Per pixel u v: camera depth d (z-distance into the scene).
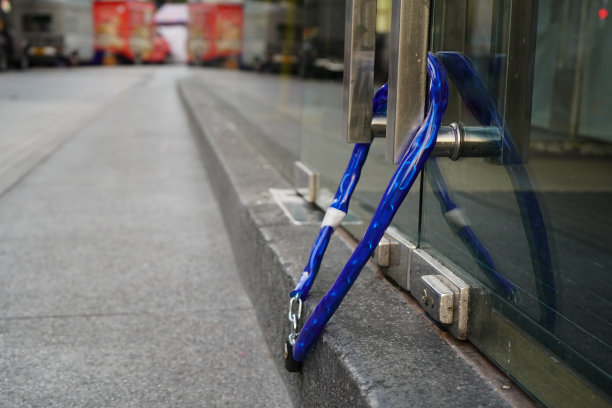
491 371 1.09
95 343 1.90
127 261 2.68
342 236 1.90
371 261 1.65
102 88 15.05
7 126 7.60
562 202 1.43
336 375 1.15
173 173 4.71
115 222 3.32
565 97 1.84
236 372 1.73
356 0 1.18
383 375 1.05
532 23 1.10
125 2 27.20
